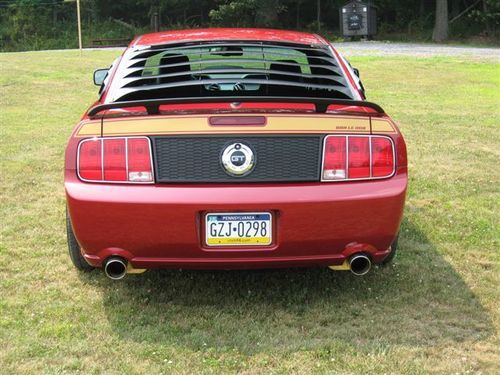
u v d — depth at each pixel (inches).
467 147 292.2
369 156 123.3
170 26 1855.3
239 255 121.6
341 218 121.3
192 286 147.2
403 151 126.7
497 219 193.6
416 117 371.6
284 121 121.0
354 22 1299.2
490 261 162.4
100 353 116.9
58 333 124.0
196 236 119.6
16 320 128.9
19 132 320.8
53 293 141.7
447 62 720.3
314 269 156.6
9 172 242.2
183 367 112.7
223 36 168.2
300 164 121.0
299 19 1760.6
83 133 122.6
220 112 121.5
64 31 1879.9
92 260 124.9
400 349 119.0
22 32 1894.7
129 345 119.9
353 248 124.0
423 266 158.7
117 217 119.4
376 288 146.1
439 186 227.9
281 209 119.1
